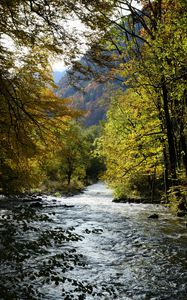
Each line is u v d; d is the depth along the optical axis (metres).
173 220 17.73
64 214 19.78
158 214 20.28
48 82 11.03
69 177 50.34
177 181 15.98
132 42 13.77
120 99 19.11
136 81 14.49
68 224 16.06
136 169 19.09
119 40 13.90
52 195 35.94
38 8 6.68
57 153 13.63
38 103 11.21
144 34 16.22
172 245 12.28
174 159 16.44
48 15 6.78
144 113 19.17
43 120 11.84
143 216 19.44
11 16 7.09
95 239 13.03
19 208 6.06
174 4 13.42
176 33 11.61
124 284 8.37
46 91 11.29
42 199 26.73
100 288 7.98
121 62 12.06
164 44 11.67
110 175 19.03
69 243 12.14
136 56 13.59
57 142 12.72
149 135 18.17
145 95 18.11
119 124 23.48
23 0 6.61
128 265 9.91
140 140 18.12
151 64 12.39
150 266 9.84
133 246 12.12
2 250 5.62
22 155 12.31
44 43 7.54
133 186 31.89
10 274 7.88
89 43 7.17
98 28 6.96
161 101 17.61
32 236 11.38
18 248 5.38
